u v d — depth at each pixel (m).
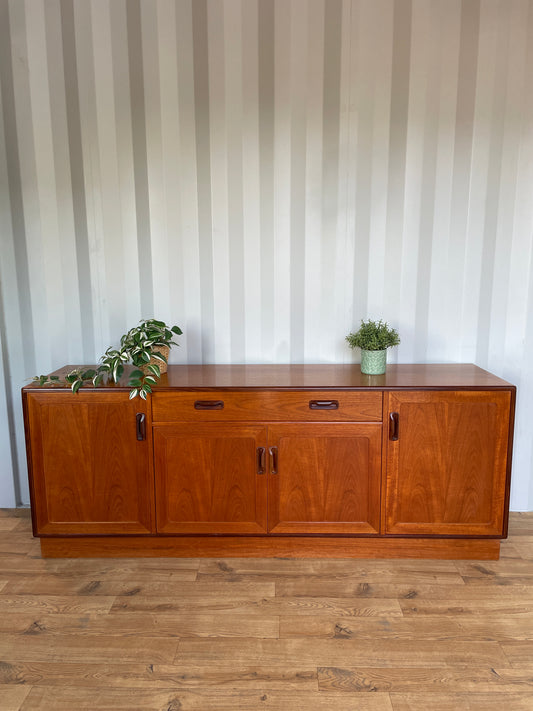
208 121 2.59
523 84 2.52
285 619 1.96
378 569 2.30
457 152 2.57
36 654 1.79
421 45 2.51
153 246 2.70
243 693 1.62
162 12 2.53
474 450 2.27
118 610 2.02
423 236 2.64
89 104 2.61
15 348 2.82
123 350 2.34
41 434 2.32
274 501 2.33
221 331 2.76
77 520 2.37
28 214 2.71
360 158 2.59
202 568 2.31
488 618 1.96
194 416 2.29
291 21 2.51
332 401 2.26
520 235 2.63
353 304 2.71
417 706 1.57
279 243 2.67
